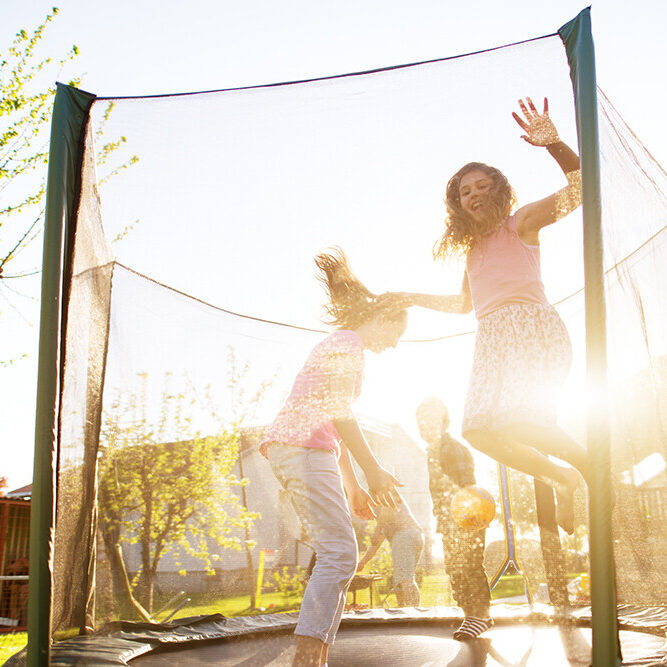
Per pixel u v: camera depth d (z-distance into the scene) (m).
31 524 1.72
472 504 1.72
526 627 1.67
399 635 2.05
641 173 1.84
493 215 1.80
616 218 1.72
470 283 1.82
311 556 1.71
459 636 1.80
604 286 1.54
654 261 1.76
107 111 2.04
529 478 1.70
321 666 1.51
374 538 1.84
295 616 1.69
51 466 1.75
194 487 1.80
